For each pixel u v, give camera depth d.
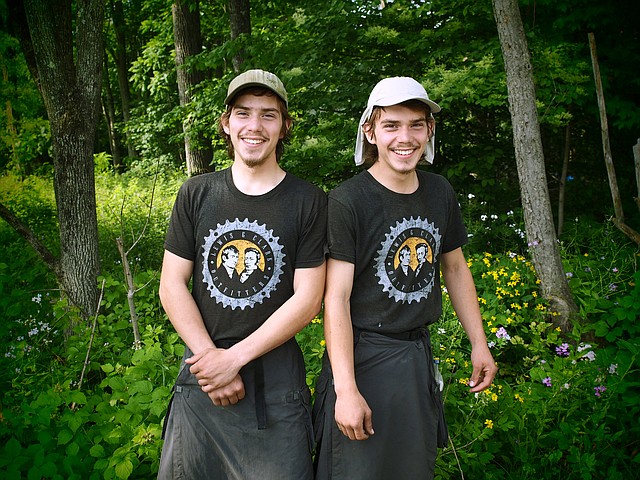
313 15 5.83
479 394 2.52
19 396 2.61
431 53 5.39
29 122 8.30
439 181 1.94
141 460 2.31
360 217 1.77
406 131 1.74
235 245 1.76
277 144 1.99
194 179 1.84
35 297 3.65
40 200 8.55
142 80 14.23
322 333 3.09
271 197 1.78
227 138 1.99
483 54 5.20
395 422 1.78
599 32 5.66
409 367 1.80
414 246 1.81
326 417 1.83
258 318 1.77
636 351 2.70
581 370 2.72
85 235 3.72
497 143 6.01
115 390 2.39
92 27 3.68
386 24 5.77
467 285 2.09
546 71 5.00
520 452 2.54
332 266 1.78
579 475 2.54
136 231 6.67
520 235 5.06
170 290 1.80
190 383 1.85
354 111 5.70
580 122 6.21
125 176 14.02
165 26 12.43
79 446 2.21
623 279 3.99
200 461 1.82
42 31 3.55
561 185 5.84
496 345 3.26
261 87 1.75
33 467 2.04
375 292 1.79
